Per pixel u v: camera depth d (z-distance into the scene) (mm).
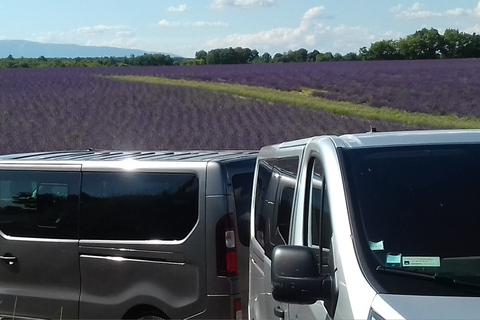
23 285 6160
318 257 3400
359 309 2584
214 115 34250
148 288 5621
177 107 38625
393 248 2832
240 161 5836
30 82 58469
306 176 3729
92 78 60344
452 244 2842
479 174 3109
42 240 6059
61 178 6074
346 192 3059
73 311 5914
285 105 36094
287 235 3967
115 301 5746
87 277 5879
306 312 3336
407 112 31734
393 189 3051
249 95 41688
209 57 115438
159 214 5621
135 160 5828
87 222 5895
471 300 2525
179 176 5605
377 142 3383
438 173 3135
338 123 28766
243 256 5594
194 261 5457
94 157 6332
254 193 5258
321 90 42469
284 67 69812
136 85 52031
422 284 2643
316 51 113688
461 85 40781
